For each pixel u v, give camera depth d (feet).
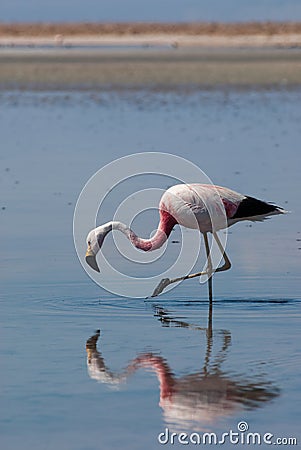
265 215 50.42
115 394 35.50
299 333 43.27
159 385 36.42
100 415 33.58
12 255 57.52
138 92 166.91
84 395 35.32
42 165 89.81
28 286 50.98
